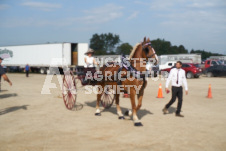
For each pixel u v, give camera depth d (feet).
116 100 26.84
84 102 36.76
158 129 21.99
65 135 20.27
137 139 19.20
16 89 53.98
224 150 16.97
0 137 19.76
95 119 25.90
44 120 25.39
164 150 16.89
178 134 20.51
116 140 18.98
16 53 133.59
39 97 41.39
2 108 31.78
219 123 24.22
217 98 40.73
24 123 24.16
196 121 25.00
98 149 17.08
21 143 18.34
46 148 17.28
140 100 23.44
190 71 86.43
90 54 30.66
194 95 44.37
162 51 228.22
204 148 17.31
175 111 30.19
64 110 30.63
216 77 92.27
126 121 25.02
